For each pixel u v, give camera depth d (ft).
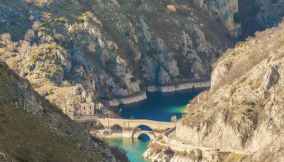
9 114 624.18
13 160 531.09
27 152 582.35
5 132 587.68
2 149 538.06
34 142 614.75
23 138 602.03
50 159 609.01
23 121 632.38
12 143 575.79
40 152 604.90
